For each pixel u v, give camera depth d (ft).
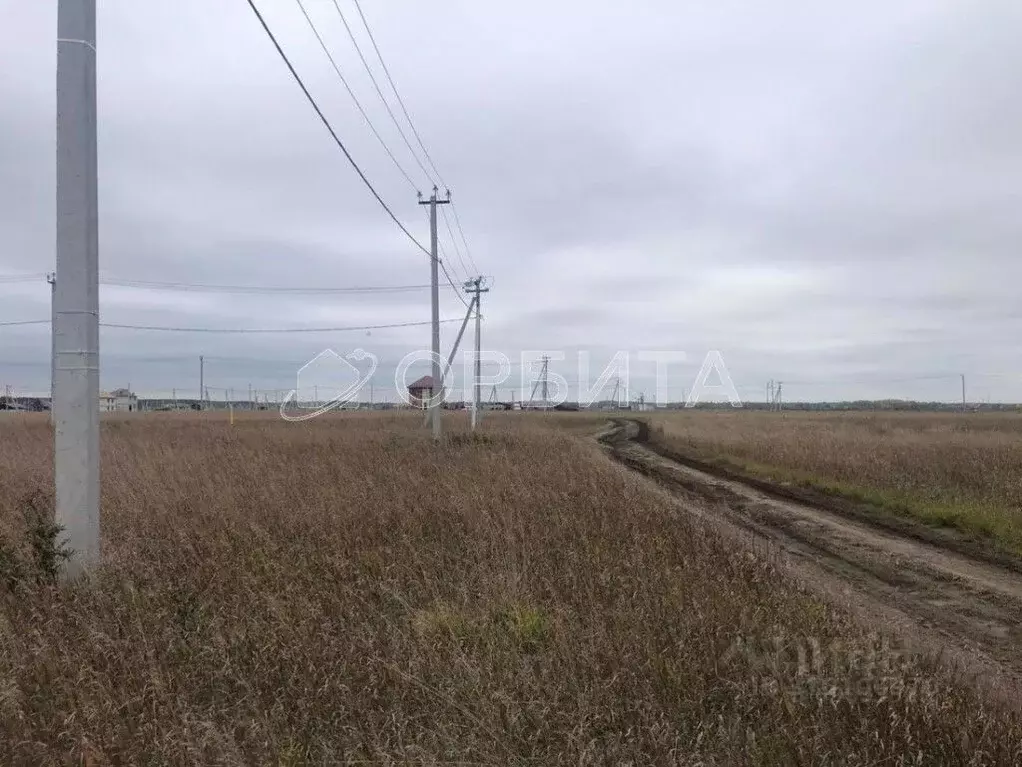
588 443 99.04
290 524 29.01
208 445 63.67
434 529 30.19
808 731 12.94
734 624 18.08
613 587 21.11
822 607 20.45
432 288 93.40
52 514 25.72
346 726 13.28
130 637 16.97
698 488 55.57
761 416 215.51
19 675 15.01
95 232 22.94
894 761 12.21
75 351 22.33
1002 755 12.26
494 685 14.62
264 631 17.39
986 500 42.29
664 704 14.11
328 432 86.28
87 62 22.59
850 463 60.08
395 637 17.19
